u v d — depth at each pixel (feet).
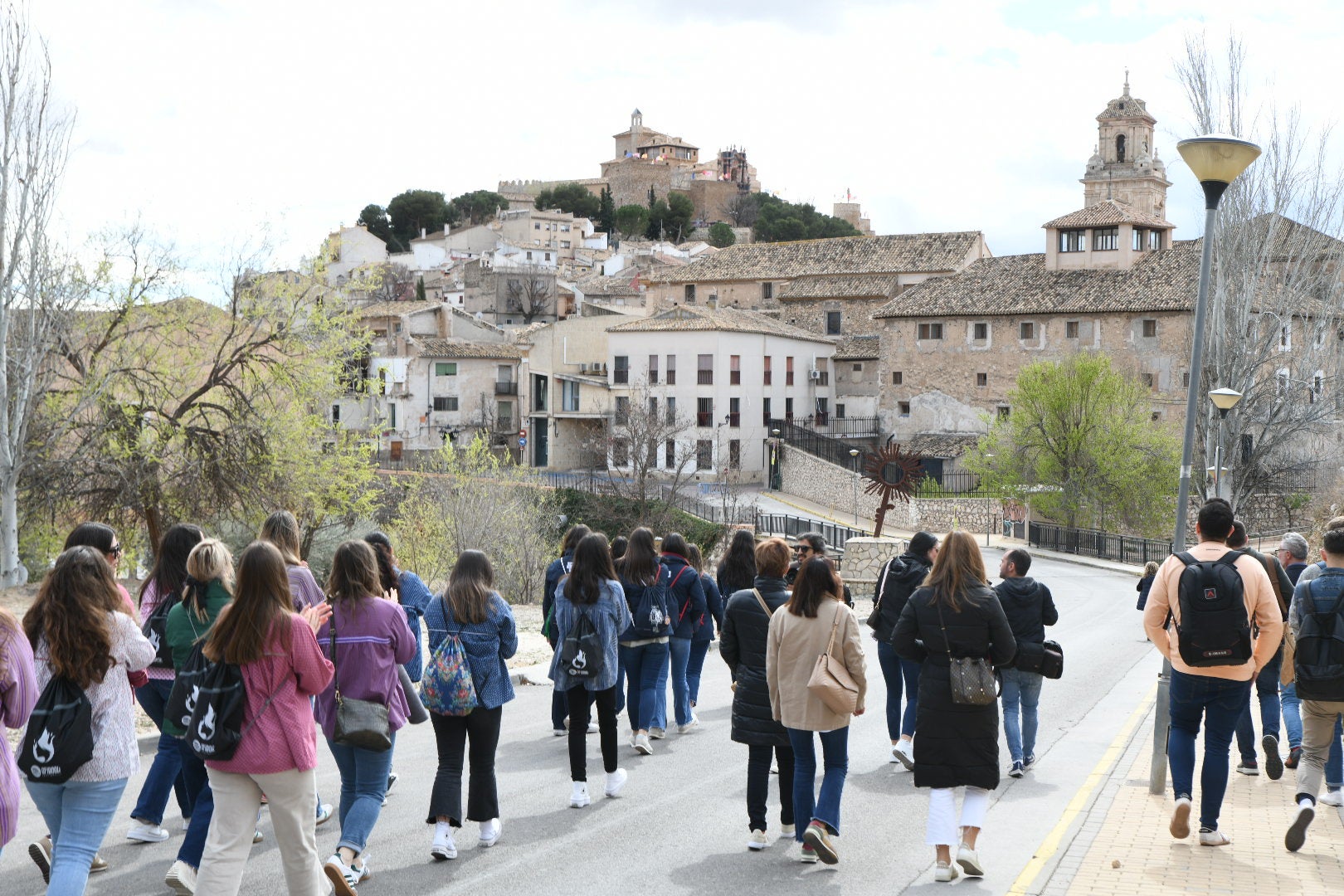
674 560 40.73
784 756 27.48
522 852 25.98
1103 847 25.73
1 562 86.53
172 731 23.43
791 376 249.75
